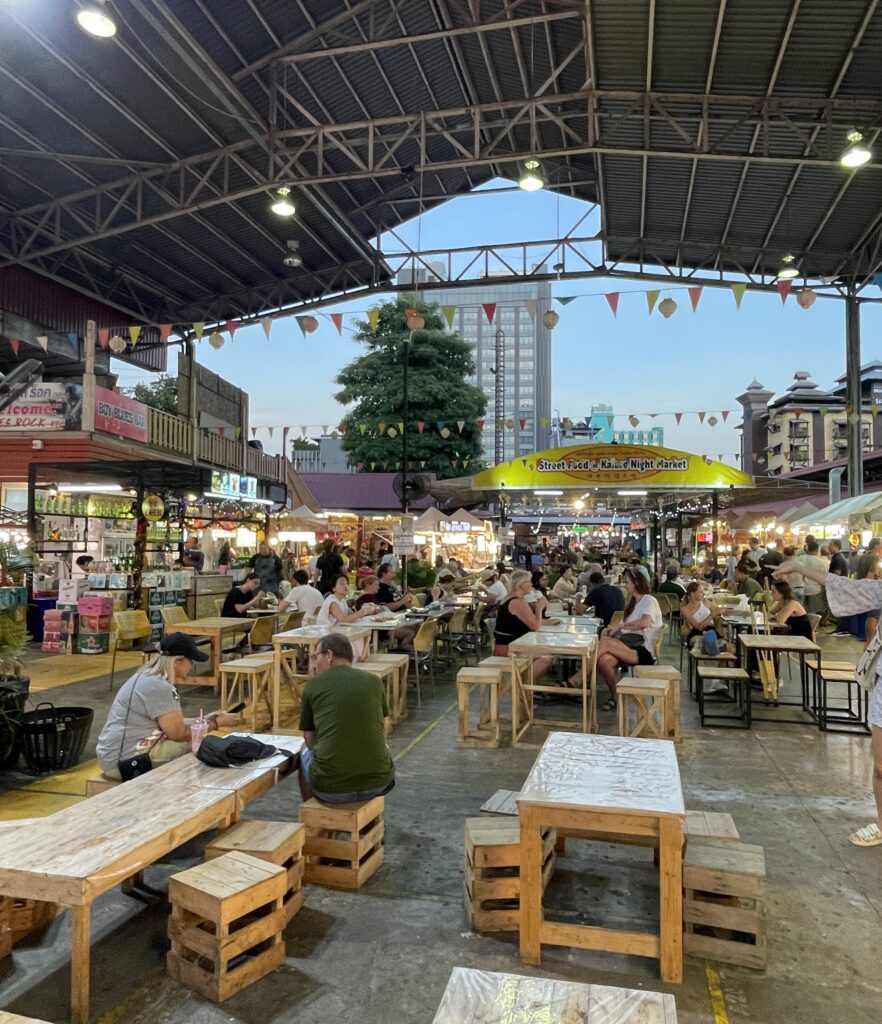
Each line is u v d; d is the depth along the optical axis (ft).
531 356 464.65
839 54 34.73
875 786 12.11
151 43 35.86
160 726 13.69
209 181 50.34
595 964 10.07
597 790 10.45
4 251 51.37
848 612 12.49
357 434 94.58
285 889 10.16
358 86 44.29
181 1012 9.04
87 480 43.09
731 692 29.07
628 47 35.24
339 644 13.52
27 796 16.37
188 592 41.73
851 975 9.86
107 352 69.77
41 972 9.89
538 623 25.21
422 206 61.82
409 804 16.12
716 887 10.18
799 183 47.44
